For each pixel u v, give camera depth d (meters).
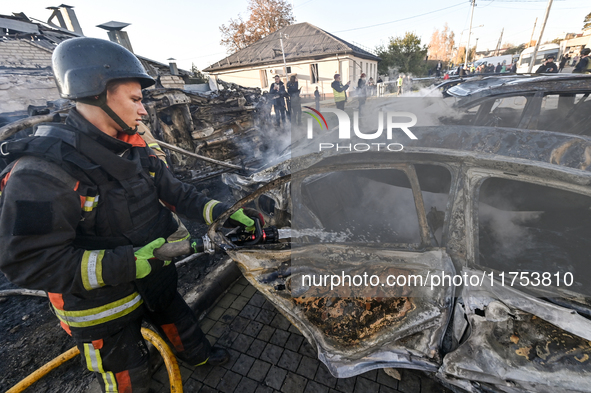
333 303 1.23
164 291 1.33
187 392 1.63
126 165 1.04
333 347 1.19
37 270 0.85
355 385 1.59
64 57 0.94
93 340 1.09
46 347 1.96
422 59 27.81
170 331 1.49
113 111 1.00
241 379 1.68
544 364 0.98
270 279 1.27
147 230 1.17
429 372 1.23
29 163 0.87
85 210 0.98
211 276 2.38
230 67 21.61
